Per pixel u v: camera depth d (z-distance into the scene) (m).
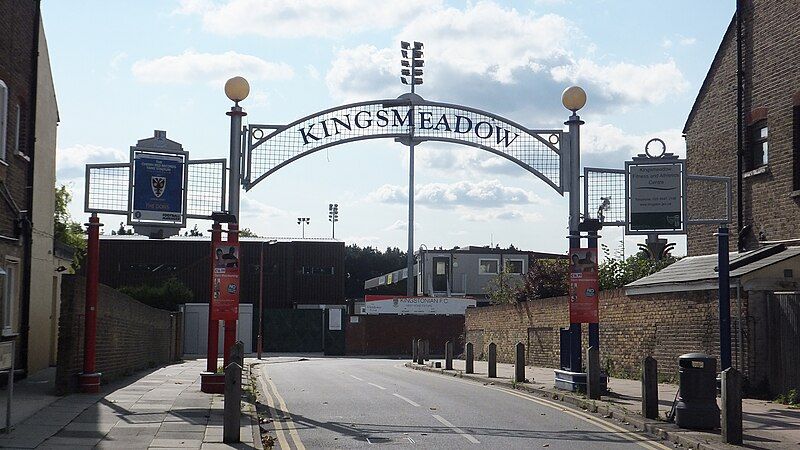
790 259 20.14
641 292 24.95
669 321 23.39
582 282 20.47
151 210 18.31
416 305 63.00
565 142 20.66
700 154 26.55
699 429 13.96
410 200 60.91
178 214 18.55
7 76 21.03
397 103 20.19
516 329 37.75
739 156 24.33
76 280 18.66
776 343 18.92
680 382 14.43
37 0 23.53
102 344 21.38
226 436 12.70
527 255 76.31
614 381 24.31
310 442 13.38
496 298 49.84
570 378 20.91
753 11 23.98
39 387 20.12
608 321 27.47
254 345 62.66
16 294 22.34
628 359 25.97
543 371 30.81
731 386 12.65
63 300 18.52
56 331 28.39
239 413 12.79
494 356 27.73
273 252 69.19
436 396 21.41
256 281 68.69
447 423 15.80
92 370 19.03
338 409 18.20
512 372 30.62
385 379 28.38
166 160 18.50
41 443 12.20
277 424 15.64
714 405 14.07
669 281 23.17
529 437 13.91
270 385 25.23
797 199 21.91
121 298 23.91
